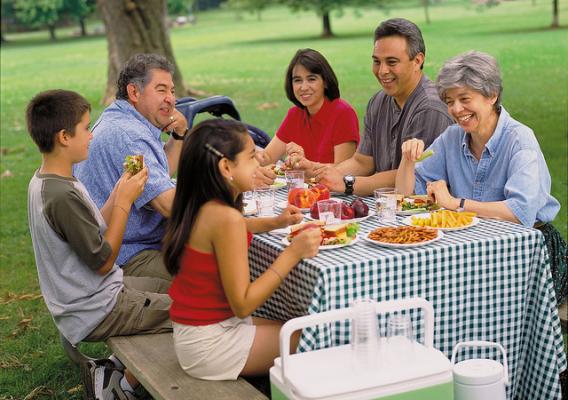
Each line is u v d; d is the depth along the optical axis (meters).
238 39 36.91
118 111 4.27
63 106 3.52
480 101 3.94
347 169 5.03
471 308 3.46
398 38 4.56
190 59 27.34
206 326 3.27
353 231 3.47
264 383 3.79
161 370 3.42
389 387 2.86
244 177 3.20
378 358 2.90
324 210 3.70
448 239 3.45
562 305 4.08
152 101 4.25
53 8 51.06
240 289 3.18
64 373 4.65
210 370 3.29
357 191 4.56
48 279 3.71
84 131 3.57
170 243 3.25
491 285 3.48
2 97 19.97
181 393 3.21
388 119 4.84
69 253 3.64
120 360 3.83
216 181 3.16
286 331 2.88
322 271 3.14
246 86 18.62
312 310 3.15
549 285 3.55
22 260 6.86
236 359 3.28
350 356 3.02
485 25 31.30
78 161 3.61
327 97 5.33
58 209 3.53
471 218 3.69
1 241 7.48
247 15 58.69
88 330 3.74
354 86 17.62
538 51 21.91
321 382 2.83
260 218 3.73
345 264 3.19
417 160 4.21
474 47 23.69
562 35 25.39
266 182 4.57
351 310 2.94
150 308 3.79
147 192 4.07
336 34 35.91
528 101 14.07
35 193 3.59
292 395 2.85
